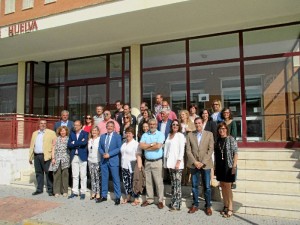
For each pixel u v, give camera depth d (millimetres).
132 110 9938
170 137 6105
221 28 8773
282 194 5754
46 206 6387
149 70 9969
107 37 9719
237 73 8781
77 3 9352
